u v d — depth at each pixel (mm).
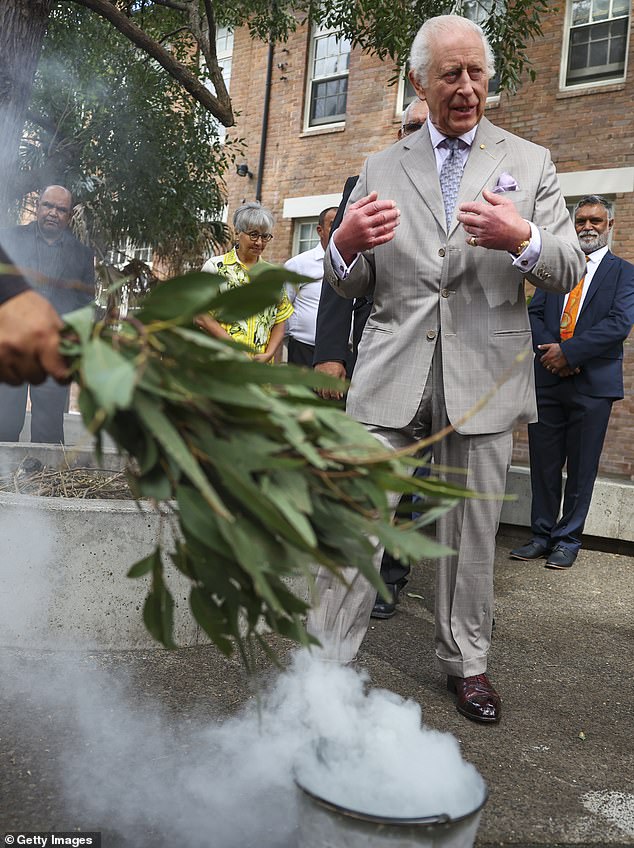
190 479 1314
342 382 1261
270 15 9336
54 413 5582
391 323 2893
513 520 6559
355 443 1398
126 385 1092
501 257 2770
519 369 2803
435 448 2916
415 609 4258
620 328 5473
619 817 2195
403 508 1508
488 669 3406
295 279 1213
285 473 1296
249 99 14031
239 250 5285
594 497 6168
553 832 2080
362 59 12688
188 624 3230
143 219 9562
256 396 1277
